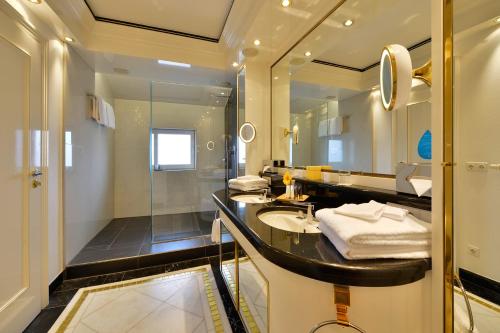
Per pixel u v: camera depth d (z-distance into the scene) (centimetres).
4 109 123
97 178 273
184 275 196
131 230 293
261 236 81
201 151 345
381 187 103
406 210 74
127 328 134
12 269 127
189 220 323
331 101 145
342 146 135
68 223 194
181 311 149
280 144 206
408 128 91
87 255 212
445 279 55
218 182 343
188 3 171
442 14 54
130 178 359
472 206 53
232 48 208
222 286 178
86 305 155
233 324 137
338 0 130
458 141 53
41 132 153
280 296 73
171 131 331
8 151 125
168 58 221
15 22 131
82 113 223
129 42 207
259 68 220
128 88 331
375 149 110
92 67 240
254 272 102
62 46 182
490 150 52
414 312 60
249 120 217
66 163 189
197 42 221
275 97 214
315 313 63
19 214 133
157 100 322
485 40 54
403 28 97
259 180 182
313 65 163
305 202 128
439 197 56
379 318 58
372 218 67
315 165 161
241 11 162
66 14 155
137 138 364
